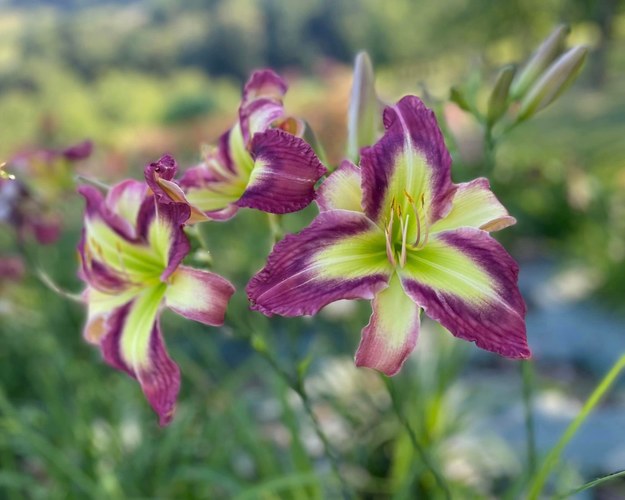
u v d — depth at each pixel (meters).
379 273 0.26
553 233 1.63
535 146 2.47
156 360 0.30
